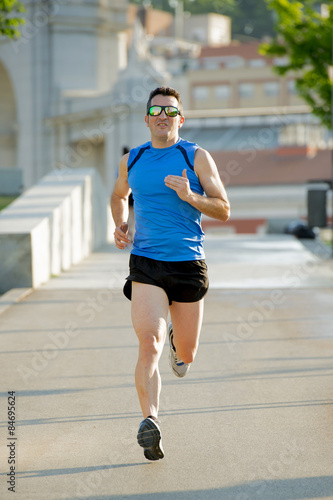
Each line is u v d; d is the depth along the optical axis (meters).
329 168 102.31
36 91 74.12
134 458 8.44
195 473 7.99
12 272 20.12
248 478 7.85
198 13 188.62
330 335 14.91
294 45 41.12
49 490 7.54
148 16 164.88
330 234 53.28
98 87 74.75
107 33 75.38
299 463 8.27
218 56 147.62
